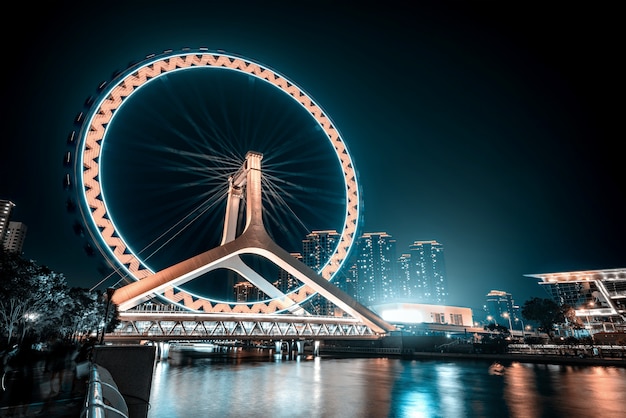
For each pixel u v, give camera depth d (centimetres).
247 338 7769
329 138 8338
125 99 6238
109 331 6291
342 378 5166
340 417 2875
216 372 5941
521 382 4622
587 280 11269
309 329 8606
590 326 10825
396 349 9581
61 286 5225
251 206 7450
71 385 2195
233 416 2908
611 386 4241
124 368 664
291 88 8419
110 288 3731
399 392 3972
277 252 7362
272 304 8400
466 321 16250
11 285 4284
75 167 5534
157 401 3472
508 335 11650
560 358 6888
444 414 2948
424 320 14850
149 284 6319
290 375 5534
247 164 7856
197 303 7075
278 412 3047
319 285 7712
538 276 12000
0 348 4138
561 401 3409
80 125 5741
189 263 6650
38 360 3688
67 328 5819
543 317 9525
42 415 1414
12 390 2025
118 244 5812
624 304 10656
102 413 356
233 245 7019
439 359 8669
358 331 9494
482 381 4766
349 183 8188
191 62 7238
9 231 19400
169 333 7194
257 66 8112
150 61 6638
